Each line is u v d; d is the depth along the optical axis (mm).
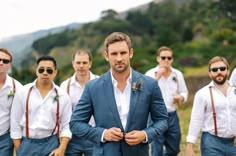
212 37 37625
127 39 3996
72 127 4164
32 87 5176
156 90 4105
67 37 69375
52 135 5211
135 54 36562
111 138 3904
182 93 7426
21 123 5184
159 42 43875
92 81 4172
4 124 5324
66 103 5301
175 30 47062
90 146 5934
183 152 8477
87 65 5996
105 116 4008
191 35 42812
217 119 5301
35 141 5137
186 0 56594
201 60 30938
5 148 5336
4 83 5336
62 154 5219
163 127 4094
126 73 4051
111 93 4031
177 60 31422
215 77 5301
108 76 4105
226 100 5277
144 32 56344
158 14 56750
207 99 5332
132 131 3938
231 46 34156
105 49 4102
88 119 4191
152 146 7371
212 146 5312
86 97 4148
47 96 5156
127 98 4047
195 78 21469
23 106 5148
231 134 5293
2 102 5285
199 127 5410
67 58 62875
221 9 43250
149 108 4129
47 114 5137
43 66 5117
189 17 49625
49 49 70375
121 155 4004
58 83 32625
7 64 5277
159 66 7367
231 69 21359
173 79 7344
